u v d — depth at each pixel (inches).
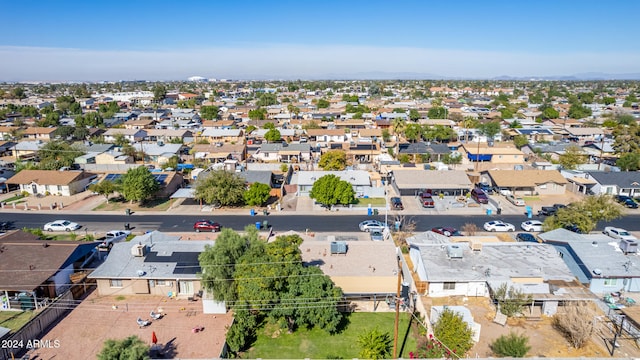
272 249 1370.6
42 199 2829.7
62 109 7047.2
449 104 7696.9
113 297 1561.3
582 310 1301.7
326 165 3412.9
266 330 1369.3
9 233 1831.9
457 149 4035.4
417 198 2797.7
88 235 2117.4
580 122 5378.9
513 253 1641.2
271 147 4003.4
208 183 2598.4
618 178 2844.5
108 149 3934.5
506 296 1390.3
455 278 1503.4
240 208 2630.4
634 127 3737.7
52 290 1525.6
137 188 2583.7
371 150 3991.1
